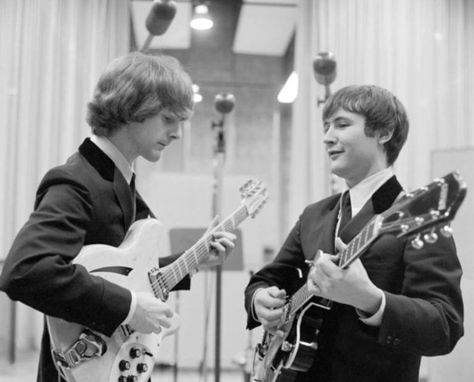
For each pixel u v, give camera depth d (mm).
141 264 1434
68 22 4590
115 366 1363
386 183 1395
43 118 4547
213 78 5738
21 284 1185
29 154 4543
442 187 1002
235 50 5758
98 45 4598
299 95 4605
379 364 1322
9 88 4543
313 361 1402
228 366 4273
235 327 4246
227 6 5637
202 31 5688
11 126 4539
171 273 1573
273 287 1592
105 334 1282
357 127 1429
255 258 4207
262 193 2008
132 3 4902
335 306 1386
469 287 2820
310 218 1592
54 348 1313
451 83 4547
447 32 4562
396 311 1191
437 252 1294
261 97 5809
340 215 1483
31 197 4535
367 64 4469
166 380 4059
